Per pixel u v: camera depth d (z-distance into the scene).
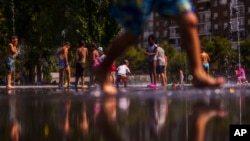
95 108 3.63
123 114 3.14
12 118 3.03
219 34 99.56
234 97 4.89
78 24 29.25
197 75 3.75
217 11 100.38
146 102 4.21
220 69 76.62
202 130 2.28
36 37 30.89
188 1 3.71
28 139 2.11
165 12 3.73
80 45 15.54
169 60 77.19
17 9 31.25
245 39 83.88
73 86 16.88
